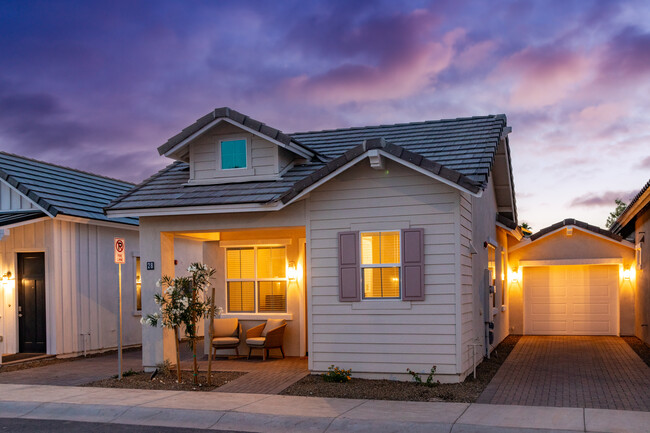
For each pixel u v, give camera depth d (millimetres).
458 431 7848
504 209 18594
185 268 20078
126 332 17438
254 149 13227
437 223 11109
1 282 15914
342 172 11688
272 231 14797
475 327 12797
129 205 12594
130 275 17797
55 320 15281
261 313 14789
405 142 13922
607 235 18688
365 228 11523
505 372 12312
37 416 9367
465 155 12336
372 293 11539
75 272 15930
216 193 12656
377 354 11328
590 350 15570
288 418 8609
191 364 13641
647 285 16312
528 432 7688
